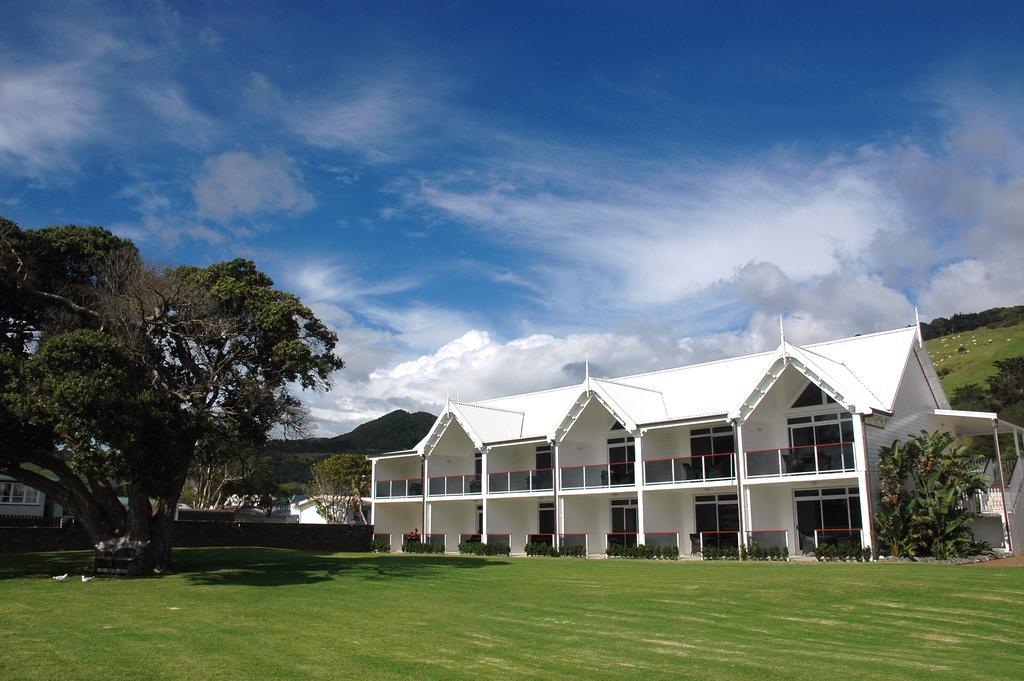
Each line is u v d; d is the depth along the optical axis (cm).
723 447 3403
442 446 4453
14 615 1462
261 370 2588
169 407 2205
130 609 1557
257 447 2719
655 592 1848
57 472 2308
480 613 1536
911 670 1043
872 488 2856
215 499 6475
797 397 3225
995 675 1020
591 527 3831
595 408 3856
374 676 980
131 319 2305
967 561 2578
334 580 2166
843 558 2789
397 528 4788
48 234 2430
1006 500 3212
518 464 4256
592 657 1112
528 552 3797
